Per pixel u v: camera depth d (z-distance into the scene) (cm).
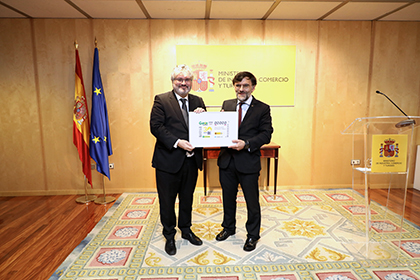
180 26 335
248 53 342
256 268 188
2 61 333
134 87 344
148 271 185
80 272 184
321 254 205
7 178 353
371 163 188
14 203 326
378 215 209
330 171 371
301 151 366
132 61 339
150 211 295
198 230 246
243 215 281
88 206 315
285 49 343
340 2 281
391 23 345
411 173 373
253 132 210
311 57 348
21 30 328
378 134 186
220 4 286
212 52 339
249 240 211
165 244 214
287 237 232
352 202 318
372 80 355
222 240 226
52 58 335
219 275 180
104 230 249
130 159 357
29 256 207
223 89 346
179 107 204
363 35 346
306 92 354
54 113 344
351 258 200
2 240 233
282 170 369
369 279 176
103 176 327
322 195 344
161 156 200
